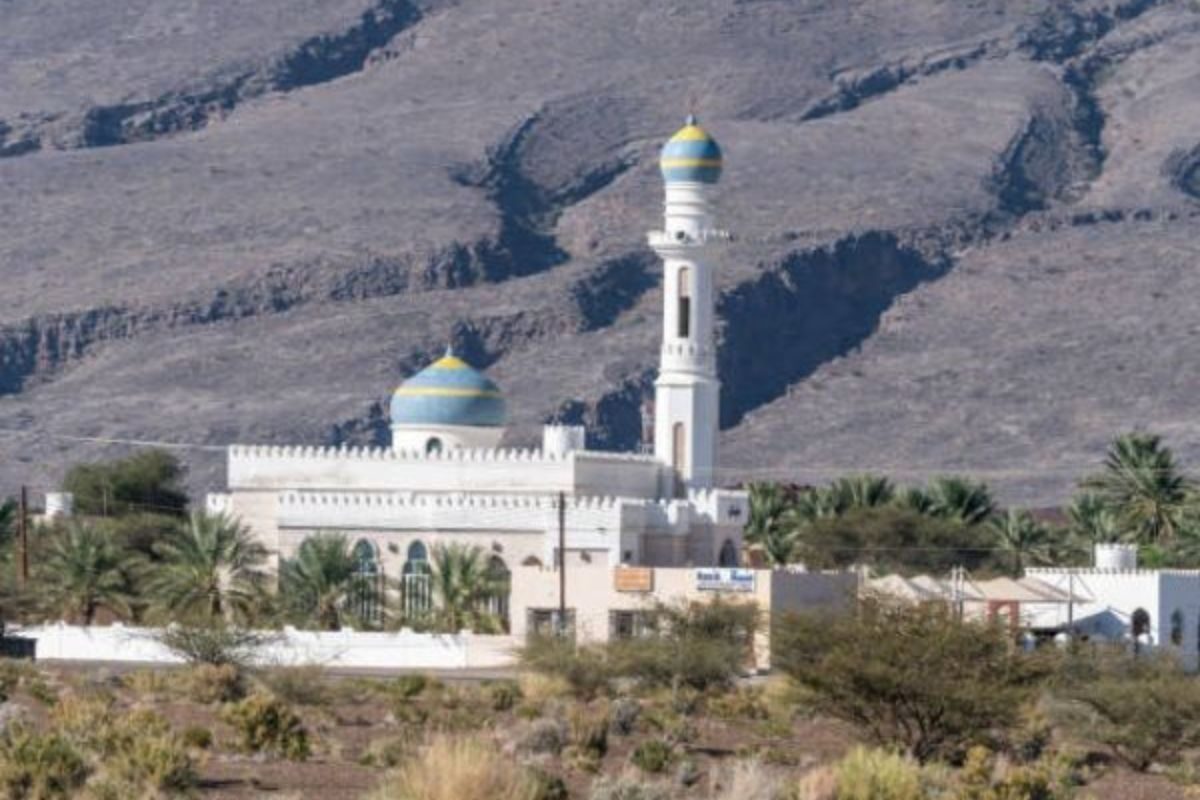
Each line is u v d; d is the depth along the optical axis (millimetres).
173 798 167625
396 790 153875
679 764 197500
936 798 169750
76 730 185625
